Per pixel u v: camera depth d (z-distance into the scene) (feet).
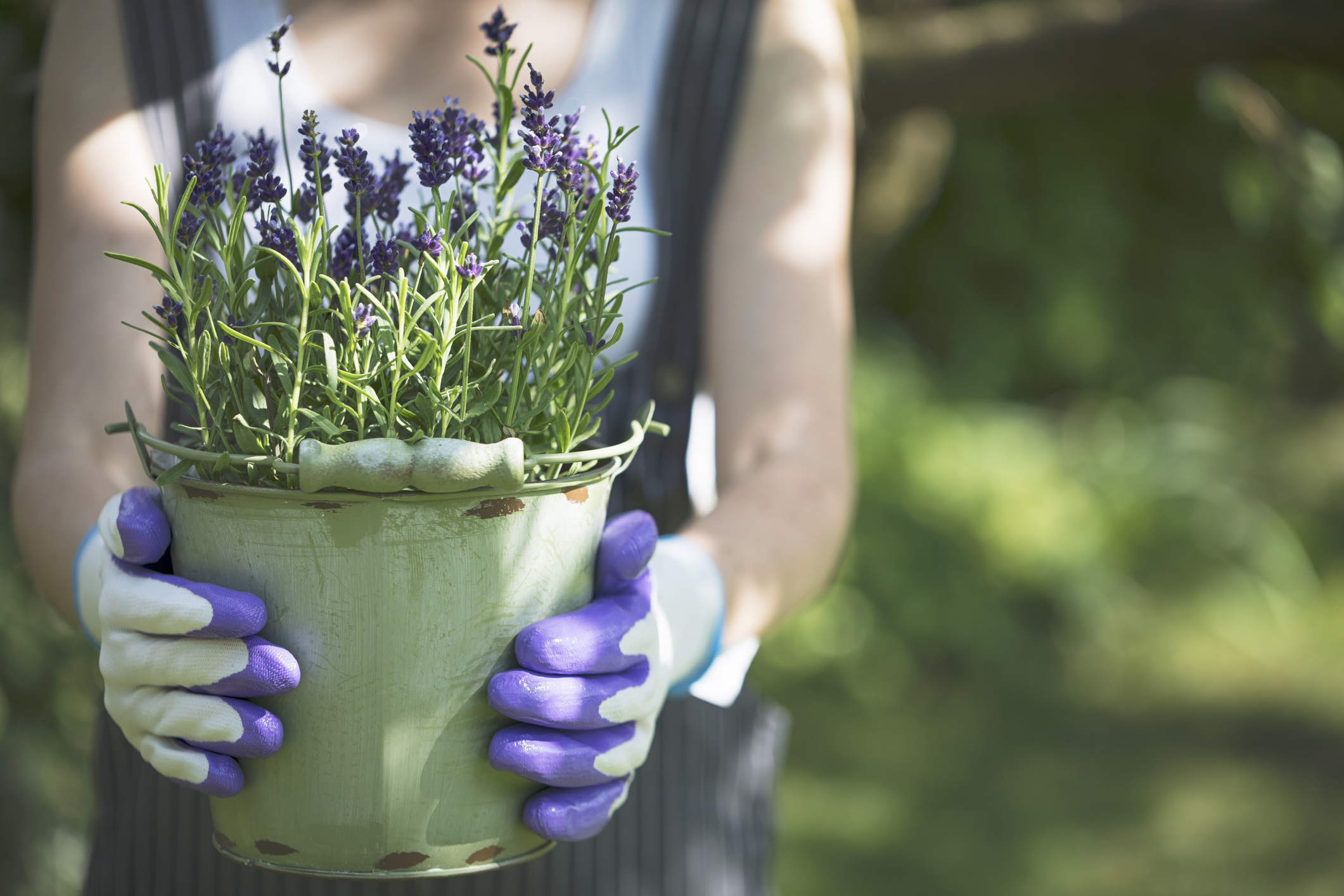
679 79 5.38
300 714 4.36
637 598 4.53
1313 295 16.37
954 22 12.84
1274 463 28.55
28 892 8.40
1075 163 18.74
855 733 19.02
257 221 4.41
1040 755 18.52
